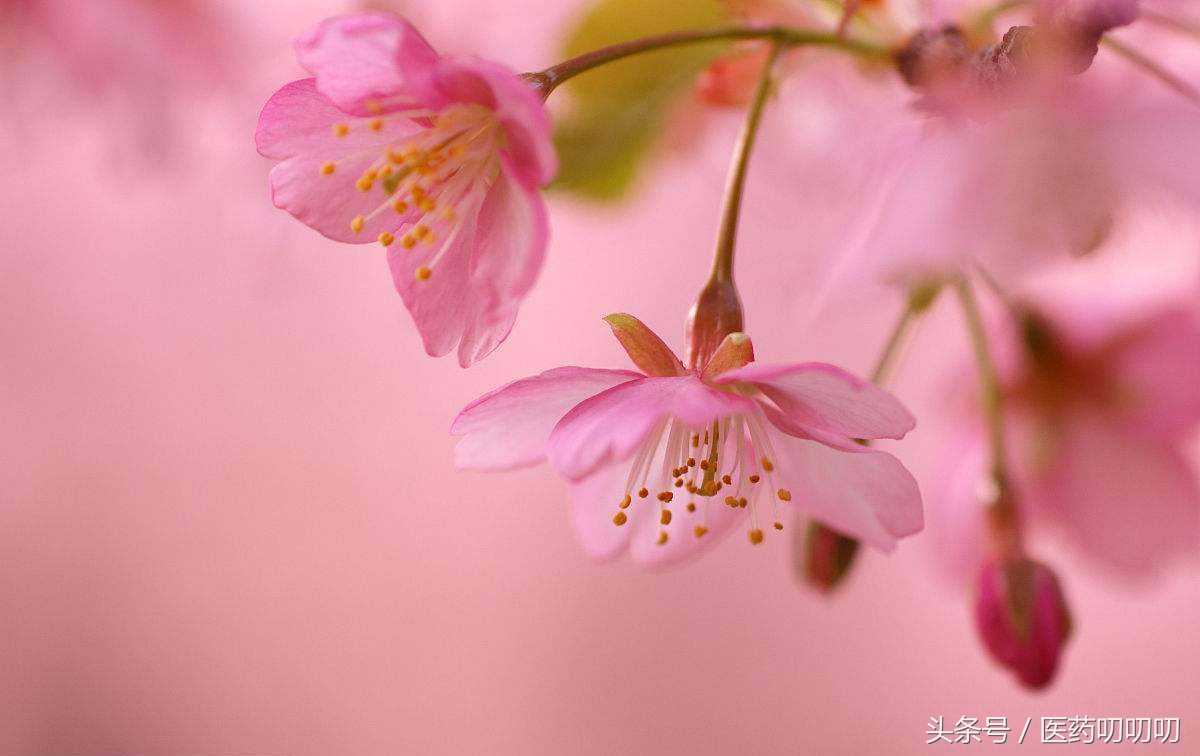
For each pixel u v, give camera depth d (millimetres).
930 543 267
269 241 320
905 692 419
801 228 246
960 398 266
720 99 251
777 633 437
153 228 361
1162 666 385
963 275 241
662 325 396
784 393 218
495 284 217
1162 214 215
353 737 465
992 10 234
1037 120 217
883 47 235
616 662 450
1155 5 228
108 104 277
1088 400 260
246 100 277
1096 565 263
